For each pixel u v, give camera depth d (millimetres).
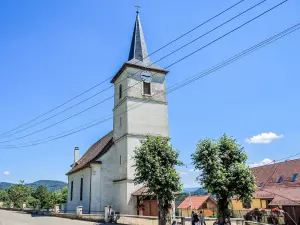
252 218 31422
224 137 23703
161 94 36500
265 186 42281
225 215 21969
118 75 37812
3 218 33250
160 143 26609
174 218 29938
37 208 45906
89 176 36656
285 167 43344
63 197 64562
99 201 35188
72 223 28562
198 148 23141
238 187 21797
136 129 34188
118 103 37188
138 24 39000
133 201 31969
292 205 31188
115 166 36312
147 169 25172
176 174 25047
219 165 22297
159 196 25062
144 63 36719
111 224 28016
